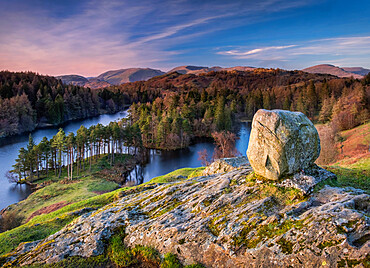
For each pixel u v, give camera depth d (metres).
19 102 113.88
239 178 13.99
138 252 11.80
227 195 12.48
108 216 14.73
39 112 131.12
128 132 76.69
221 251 9.66
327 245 7.95
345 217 8.45
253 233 9.65
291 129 11.73
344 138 67.88
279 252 8.59
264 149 12.21
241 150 74.62
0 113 102.56
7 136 100.38
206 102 120.94
